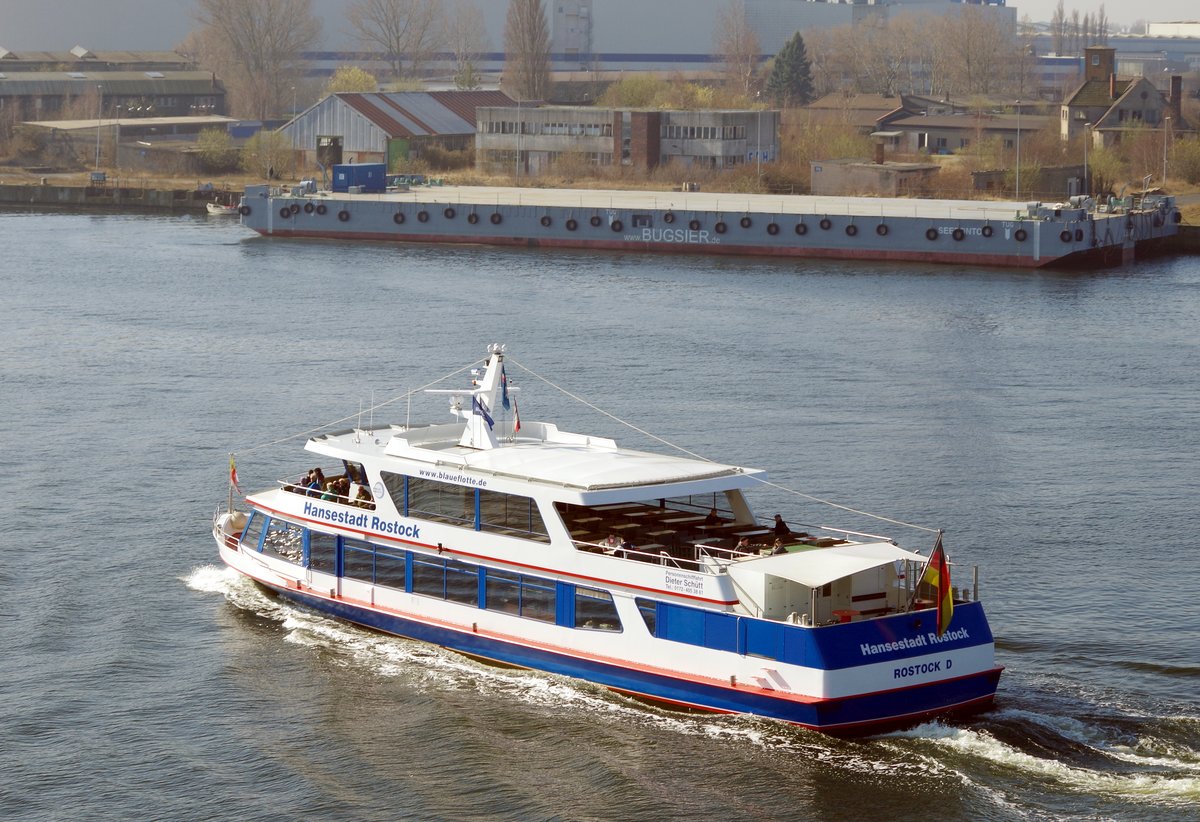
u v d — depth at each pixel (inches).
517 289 6624.0
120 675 2225.6
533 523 2156.7
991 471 3390.7
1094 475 3358.8
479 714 2078.0
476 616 2233.0
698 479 2161.7
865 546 2065.7
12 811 1852.9
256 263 7573.8
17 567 2691.9
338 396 4207.7
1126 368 4726.9
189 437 3686.0
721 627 1987.0
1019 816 1790.1
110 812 1851.6
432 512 2263.8
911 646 1952.5
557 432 2410.2
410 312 5871.1
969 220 7578.7
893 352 5009.8
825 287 6752.0
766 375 4569.4
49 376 4478.3
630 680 2082.9
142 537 2866.6
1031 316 5851.4
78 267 7273.6
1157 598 2514.8
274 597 2532.0
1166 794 1828.2
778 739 1957.4
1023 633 2346.2
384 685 2178.9
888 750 1936.5
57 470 3353.8
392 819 1827.0
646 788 1876.2
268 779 1926.7
